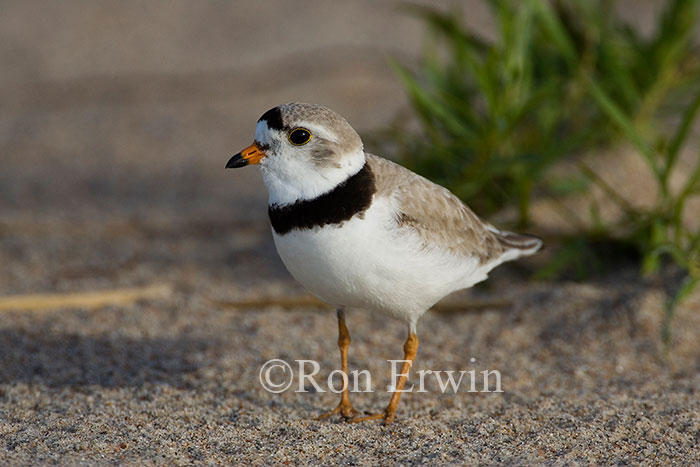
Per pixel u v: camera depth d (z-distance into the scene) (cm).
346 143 714
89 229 1362
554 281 1146
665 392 840
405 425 777
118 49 2211
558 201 1200
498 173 1191
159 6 2497
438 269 754
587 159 1284
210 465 682
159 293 1113
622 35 1365
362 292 737
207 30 2330
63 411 786
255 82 2012
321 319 1057
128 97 1961
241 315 1064
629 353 942
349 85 1966
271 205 733
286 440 739
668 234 1141
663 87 1302
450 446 725
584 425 760
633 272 1119
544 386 877
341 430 764
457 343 992
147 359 932
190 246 1313
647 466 681
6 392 832
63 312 1050
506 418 786
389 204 723
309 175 712
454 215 789
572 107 1306
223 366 915
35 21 2380
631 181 1246
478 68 1131
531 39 1337
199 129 1805
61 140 1755
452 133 1253
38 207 1444
